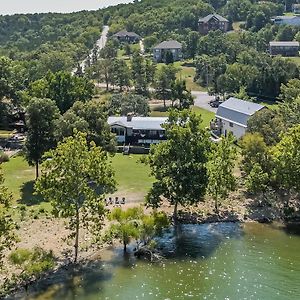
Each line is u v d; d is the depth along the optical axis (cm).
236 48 18962
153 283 5106
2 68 11869
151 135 10138
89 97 12169
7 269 5222
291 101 10944
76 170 5400
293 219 6775
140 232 5803
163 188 6431
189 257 5688
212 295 4866
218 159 6850
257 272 5334
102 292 4919
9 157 9406
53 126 7838
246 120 9888
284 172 6862
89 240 5981
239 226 6562
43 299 4772
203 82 17162
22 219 6412
